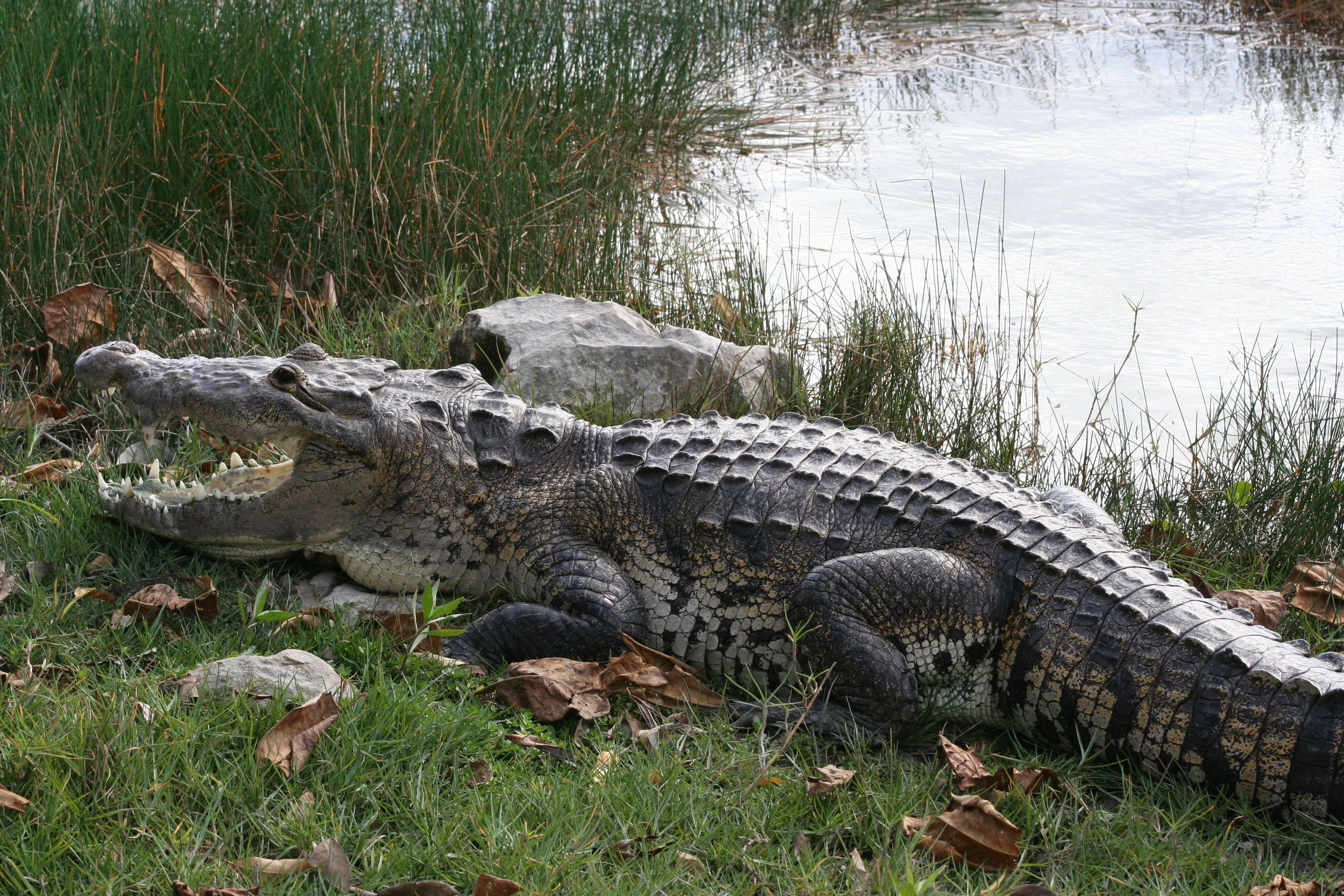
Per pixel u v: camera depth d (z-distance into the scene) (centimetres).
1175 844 399
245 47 878
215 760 390
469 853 371
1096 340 854
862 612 471
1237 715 417
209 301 717
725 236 1026
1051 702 454
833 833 402
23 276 685
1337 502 634
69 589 490
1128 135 1293
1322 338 846
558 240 873
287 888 349
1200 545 632
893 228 1051
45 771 366
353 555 524
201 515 511
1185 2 1905
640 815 398
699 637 502
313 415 499
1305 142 1253
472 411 539
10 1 850
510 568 521
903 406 739
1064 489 568
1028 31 1767
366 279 805
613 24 1423
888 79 1541
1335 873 404
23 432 614
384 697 422
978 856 394
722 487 505
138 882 342
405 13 1247
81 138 757
